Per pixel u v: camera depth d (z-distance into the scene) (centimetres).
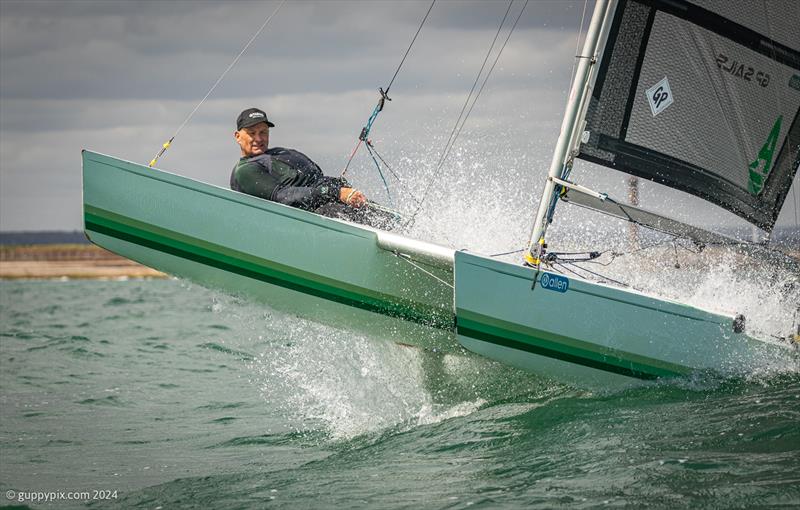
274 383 2948
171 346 4072
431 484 1695
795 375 2108
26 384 3106
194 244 2161
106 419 2541
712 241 2191
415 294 2178
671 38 2103
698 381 2075
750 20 2116
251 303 2211
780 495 1466
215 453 2128
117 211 2156
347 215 2264
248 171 2233
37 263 15100
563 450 1794
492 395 2212
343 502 1636
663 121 2136
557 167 2122
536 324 2014
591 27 2097
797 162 2211
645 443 1767
